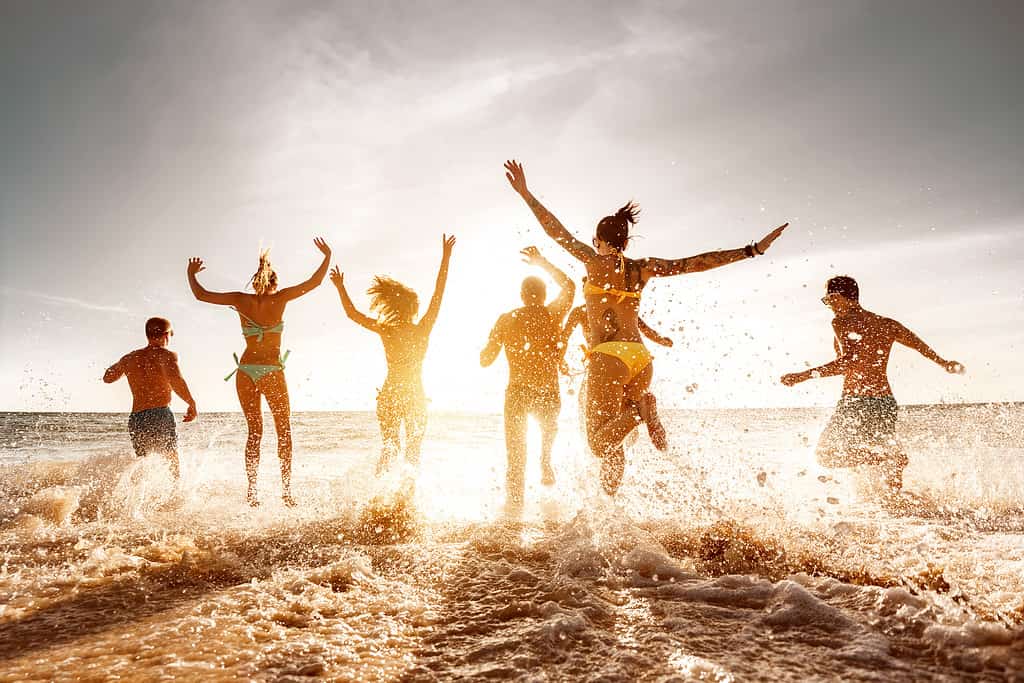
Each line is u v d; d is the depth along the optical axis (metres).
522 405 4.62
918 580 2.30
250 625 2.03
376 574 2.62
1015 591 2.14
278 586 2.45
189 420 5.80
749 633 1.89
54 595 2.36
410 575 2.61
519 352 4.71
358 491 4.54
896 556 2.65
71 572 2.66
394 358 5.18
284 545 3.17
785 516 3.48
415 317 5.34
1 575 2.63
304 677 1.62
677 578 2.50
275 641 1.88
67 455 8.81
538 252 4.81
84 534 3.46
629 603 2.21
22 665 1.70
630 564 2.64
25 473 5.73
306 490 5.29
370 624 2.04
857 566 2.52
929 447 6.23
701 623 1.98
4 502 4.36
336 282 5.43
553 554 2.92
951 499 4.21
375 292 5.30
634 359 3.99
